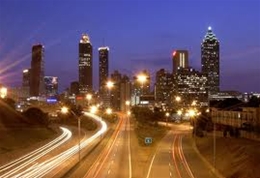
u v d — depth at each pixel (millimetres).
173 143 131000
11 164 88062
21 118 158750
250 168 69312
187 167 83562
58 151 112812
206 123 138750
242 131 106500
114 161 94312
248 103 125062
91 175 74375
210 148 103562
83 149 117188
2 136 121938
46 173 76000
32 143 129750
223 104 136250
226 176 70812
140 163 89875
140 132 164375
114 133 174125
